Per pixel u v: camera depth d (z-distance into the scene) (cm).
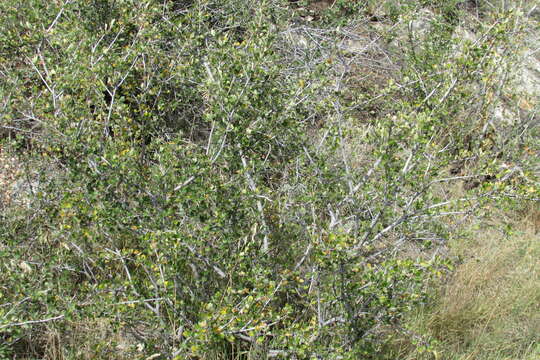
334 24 654
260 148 376
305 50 569
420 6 659
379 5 729
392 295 300
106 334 325
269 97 364
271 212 365
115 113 364
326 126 414
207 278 333
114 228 321
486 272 450
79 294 328
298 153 386
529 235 520
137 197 319
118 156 307
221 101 335
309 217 362
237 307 288
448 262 312
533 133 611
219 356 321
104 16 469
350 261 300
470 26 714
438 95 448
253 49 358
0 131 420
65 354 306
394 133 327
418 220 356
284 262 348
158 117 415
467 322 404
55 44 388
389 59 661
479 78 405
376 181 360
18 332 284
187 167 327
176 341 309
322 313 323
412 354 356
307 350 294
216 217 310
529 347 389
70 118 324
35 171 394
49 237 350
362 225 341
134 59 406
